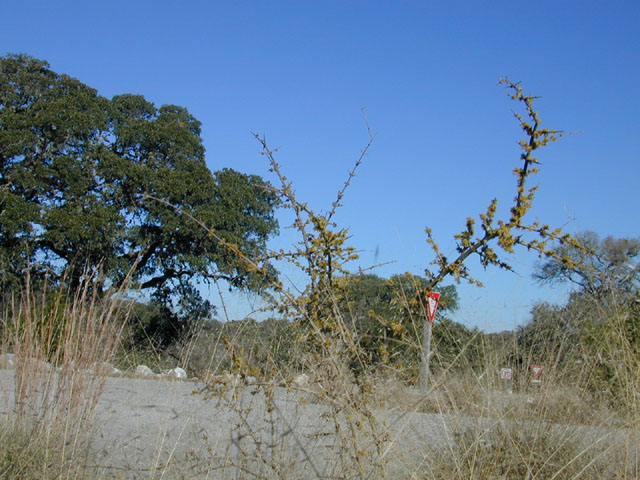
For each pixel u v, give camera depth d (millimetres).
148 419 4102
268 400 2955
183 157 22656
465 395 3447
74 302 4082
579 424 3566
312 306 2938
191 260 19438
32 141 21078
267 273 3010
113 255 20609
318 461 3004
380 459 2707
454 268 2973
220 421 3668
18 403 3773
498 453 3328
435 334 3512
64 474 3465
